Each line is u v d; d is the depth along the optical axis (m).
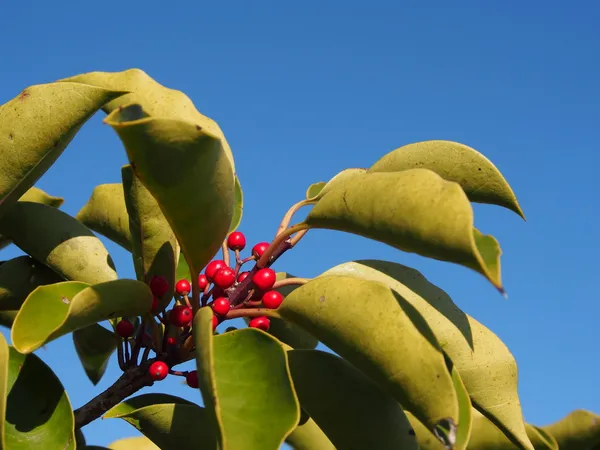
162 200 0.45
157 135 0.43
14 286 0.55
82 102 0.48
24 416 0.47
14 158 0.49
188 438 0.50
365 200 0.47
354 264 0.51
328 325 0.47
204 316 0.44
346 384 0.49
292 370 0.49
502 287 0.43
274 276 0.51
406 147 0.52
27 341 0.44
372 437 0.49
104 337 0.58
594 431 0.56
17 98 0.49
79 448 0.53
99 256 0.54
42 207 0.54
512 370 0.49
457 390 0.47
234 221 0.59
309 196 0.56
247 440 0.43
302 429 0.55
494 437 0.55
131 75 0.52
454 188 0.44
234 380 0.44
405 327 0.45
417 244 0.45
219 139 0.44
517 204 0.51
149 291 0.49
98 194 0.57
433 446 0.54
